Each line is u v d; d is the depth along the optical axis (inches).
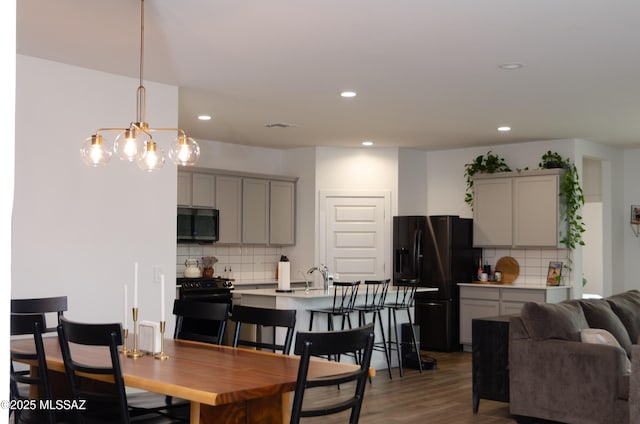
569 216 332.2
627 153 378.3
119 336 114.2
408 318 307.3
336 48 181.5
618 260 371.2
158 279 220.1
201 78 216.7
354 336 107.3
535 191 334.0
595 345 190.7
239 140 346.9
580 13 151.6
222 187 335.9
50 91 196.1
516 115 277.1
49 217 195.0
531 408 201.2
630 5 146.2
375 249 368.5
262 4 147.0
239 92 236.8
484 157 365.7
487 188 352.2
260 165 371.9
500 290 335.6
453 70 204.5
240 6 148.6
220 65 200.4
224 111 271.4
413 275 356.5
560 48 180.1
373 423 205.6
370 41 174.7
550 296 321.1
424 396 244.1
